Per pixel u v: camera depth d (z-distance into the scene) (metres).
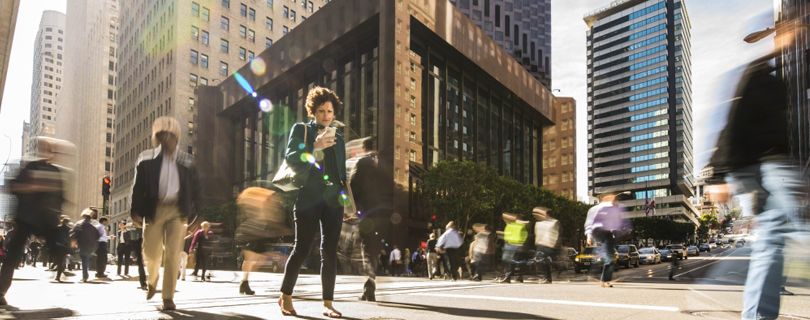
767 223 2.64
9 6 17.14
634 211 137.75
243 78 56.81
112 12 105.94
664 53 141.38
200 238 12.85
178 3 66.94
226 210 43.78
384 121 37.97
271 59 52.19
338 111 4.20
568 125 66.75
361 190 5.29
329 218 3.93
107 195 20.16
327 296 3.83
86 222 10.84
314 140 3.97
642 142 142.88
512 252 14.60
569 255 30.30
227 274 17.58
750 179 2.69
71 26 138.62
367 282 5.10
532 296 5.72
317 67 48.38
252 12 73.94
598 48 157.38
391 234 36.00
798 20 2.63
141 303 4.75
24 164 5.44
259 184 51.72
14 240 5.20
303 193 3.86
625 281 10.41
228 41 70.94
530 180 62.19
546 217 13.71
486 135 52.34
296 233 3.87
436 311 4.16
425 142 41.53
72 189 5.84
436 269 17.45
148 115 74.81
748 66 2.72
